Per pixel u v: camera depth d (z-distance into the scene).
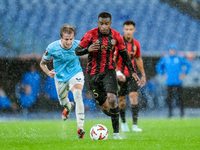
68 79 23.31
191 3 68.88
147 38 64.88
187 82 57.78
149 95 54.16
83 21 64.44
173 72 44.56
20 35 59.62
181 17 68.19
